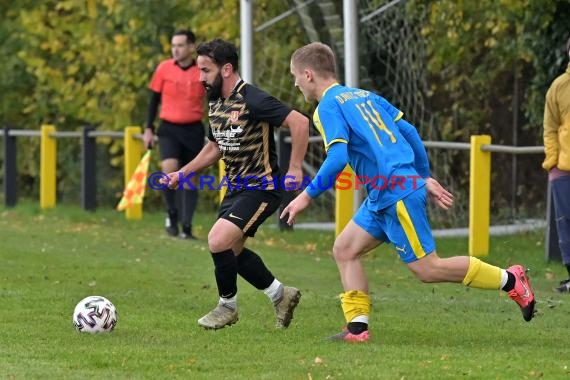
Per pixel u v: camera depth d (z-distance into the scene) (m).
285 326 22.47
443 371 18.16
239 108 21.52
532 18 38.03
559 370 18.33
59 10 56.00
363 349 20.20
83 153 47.81
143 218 45.56
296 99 46.31
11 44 56.84
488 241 34.47
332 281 29.89
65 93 53.22
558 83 28.50
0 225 43.03
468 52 45.00
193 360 19.22
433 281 20.34
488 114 47.69
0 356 19.61
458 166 47.22
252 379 17.67
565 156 28.50
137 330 22.36
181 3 50.28
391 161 19.98
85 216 45.94
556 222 29.58
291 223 19.86
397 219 19.97
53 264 32.22
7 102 58.12
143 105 52.69
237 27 47.47
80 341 21.06
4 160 51.34
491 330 22.72
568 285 28.47
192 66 37.72
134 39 50.88
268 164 21.73
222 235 21.38
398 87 44.78
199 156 22.86
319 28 44.59
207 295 27.20
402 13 43.91
